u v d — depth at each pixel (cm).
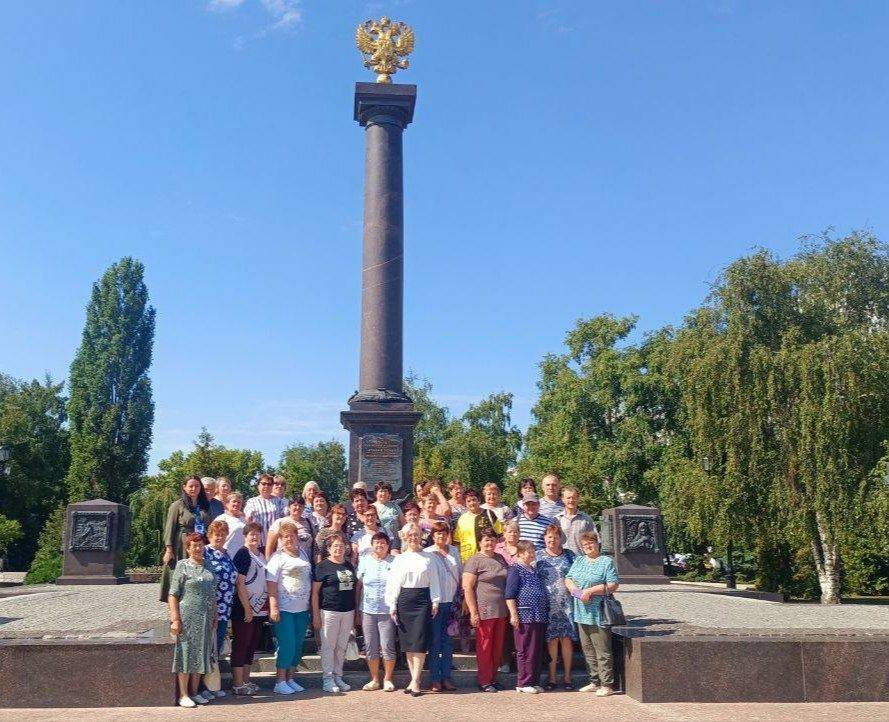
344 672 1170
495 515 1291
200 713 911
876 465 2688
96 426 5988
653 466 4556
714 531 3003
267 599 1079
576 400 4909
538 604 1049
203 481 1351
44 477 6081
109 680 952
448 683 1055
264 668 1176
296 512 1181
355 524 1288
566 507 1247
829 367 2717
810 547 2934
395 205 2194
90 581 2156
